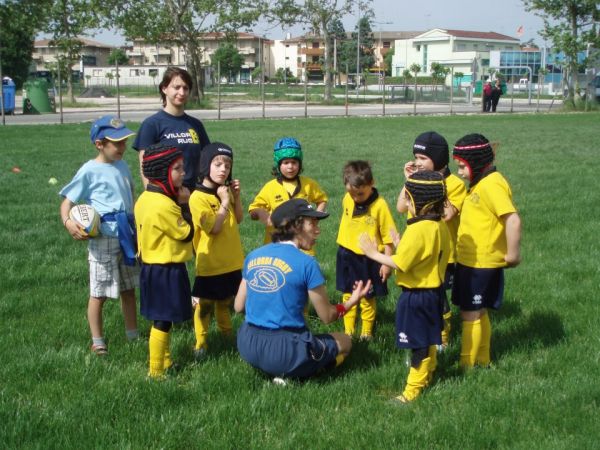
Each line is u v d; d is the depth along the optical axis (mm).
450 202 5137
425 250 4289
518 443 3740
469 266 4707
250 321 4535
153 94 57688
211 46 94375
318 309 4500
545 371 4742
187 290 4699
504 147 19688
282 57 116938
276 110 38125
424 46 97812
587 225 9359
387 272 5426
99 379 4559
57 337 5402
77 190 5055
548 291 6547
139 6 38344
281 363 4430
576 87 39875
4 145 18844
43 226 9086
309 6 44281
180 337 5465
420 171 4410
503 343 5312
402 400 4332
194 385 4492
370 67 102750
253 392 4418
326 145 19750
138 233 4684
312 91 67312
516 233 4543
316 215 4516
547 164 15852
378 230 5480
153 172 4602
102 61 106750
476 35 99875
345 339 4848
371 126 27109
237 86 75312
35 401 4207
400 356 5039
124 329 5590
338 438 3816
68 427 3887
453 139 21906
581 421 3969
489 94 37562
